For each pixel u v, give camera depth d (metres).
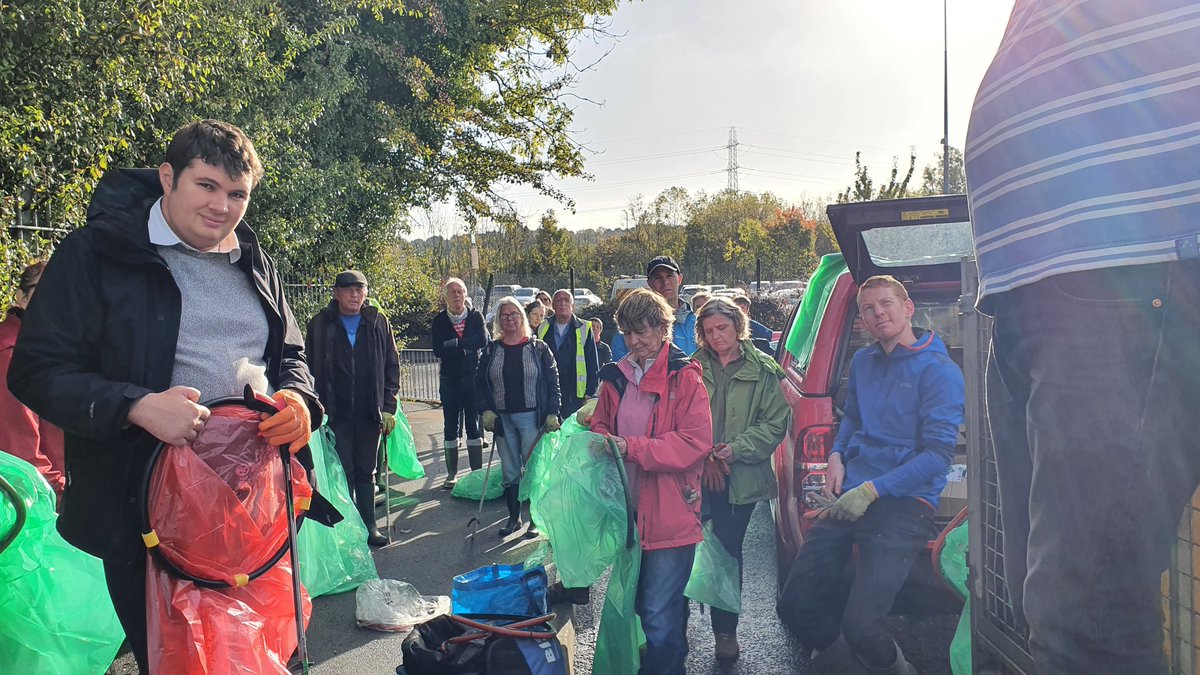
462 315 7.58
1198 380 1.18
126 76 6.19
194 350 1.95
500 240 45.78
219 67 8.01
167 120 7.97
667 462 3.09
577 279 48.91
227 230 1.99
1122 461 1.21
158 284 1.91
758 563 5.32
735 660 3.81
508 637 2.81
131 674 3.55
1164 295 1.20
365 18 12.78
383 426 6.02
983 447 2.20
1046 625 1.31
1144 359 1.21
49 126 5.41
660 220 53.56
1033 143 1.35
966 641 2.86
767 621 4.32
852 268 4.03
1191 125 1.20
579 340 7.22
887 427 3.34
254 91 9.07
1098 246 1.24
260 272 2.15
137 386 1.82
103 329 1.86
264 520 1.94
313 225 10.70
